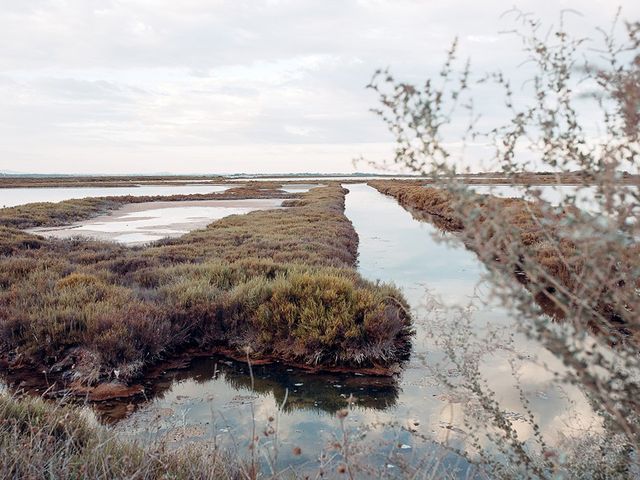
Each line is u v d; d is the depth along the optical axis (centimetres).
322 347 664
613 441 203
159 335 666
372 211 3409
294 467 371
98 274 980
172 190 7181
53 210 2861
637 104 122
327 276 816
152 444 360
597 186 129
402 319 726
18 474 272
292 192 5778
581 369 130
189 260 1225
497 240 133
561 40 156
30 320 674
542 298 758
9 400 379
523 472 218
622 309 126
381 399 537
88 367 600
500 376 509
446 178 144
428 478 243
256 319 714
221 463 302
